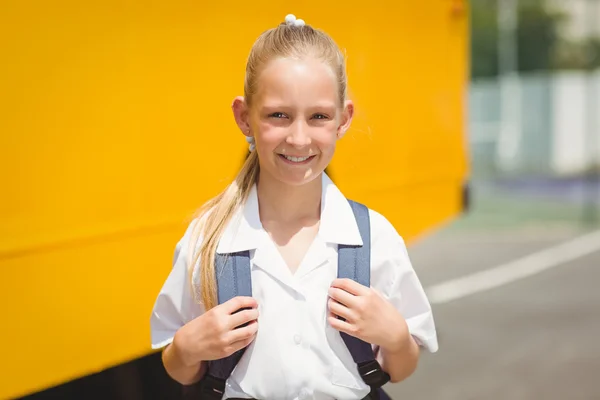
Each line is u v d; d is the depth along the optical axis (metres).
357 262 1.40
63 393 2.46
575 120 20.09
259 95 1.33
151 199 2.09
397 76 3.46
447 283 7.73
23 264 1.74
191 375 1.45
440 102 4.04
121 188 1.99
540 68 32.72
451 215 4.29
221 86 2.33
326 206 1.45
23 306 1.75
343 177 2.96
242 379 1.38
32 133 1.74
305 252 1.43
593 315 6.22
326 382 1.37
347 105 1.46
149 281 2.11
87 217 1.89
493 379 4.65
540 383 4.55
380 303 1.34
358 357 1.39
